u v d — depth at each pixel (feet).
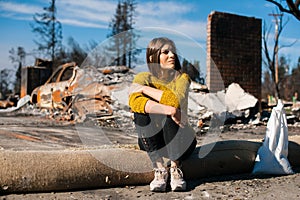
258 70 35.76
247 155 10.09
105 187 8.33
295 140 11.43
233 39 34.86
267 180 9.34
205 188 8.46
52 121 28.32
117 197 7.64
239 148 10.15
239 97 28.78
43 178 7.64
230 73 34.55
